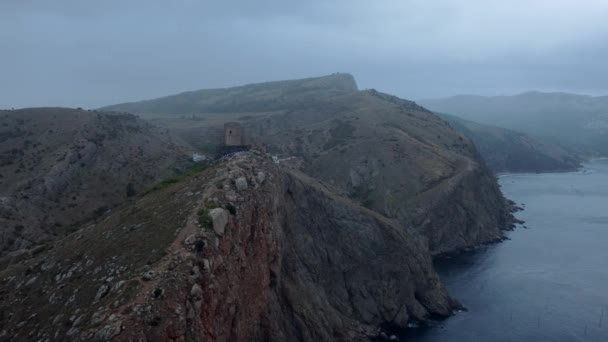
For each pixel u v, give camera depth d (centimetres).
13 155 9769
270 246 6369
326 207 9494
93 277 4591
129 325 3731
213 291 4616
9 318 4603
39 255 5897
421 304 9306
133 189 9575
